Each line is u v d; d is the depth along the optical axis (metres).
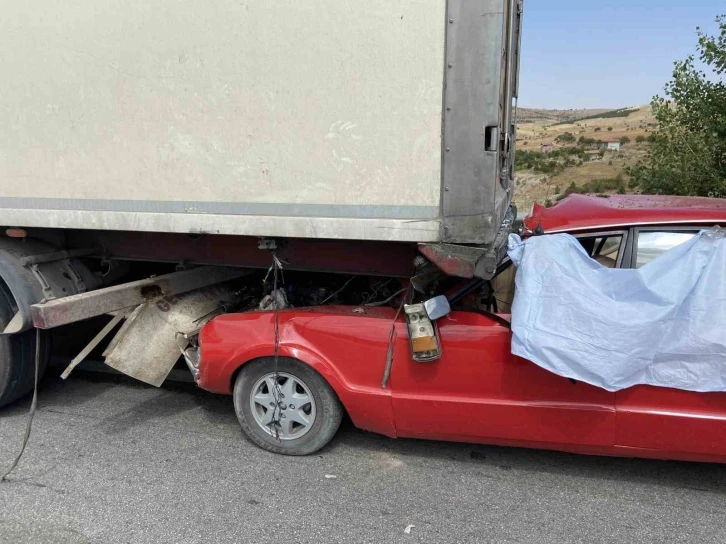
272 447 3.57
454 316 3.16
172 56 3.24
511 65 3.76
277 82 3.07
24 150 3.74
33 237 4.18
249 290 4.55
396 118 2.91
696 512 2.96
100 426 3.99
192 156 3.33
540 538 2.77
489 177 2.84
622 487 3.20
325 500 3.10
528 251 2.95
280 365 3.41
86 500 3.12
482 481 3.27
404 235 3.02
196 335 3.90
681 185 6.72
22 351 4.13
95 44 3.39
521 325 2.82
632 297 2.72
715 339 2.70
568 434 3.01
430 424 3.23
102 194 3.60
